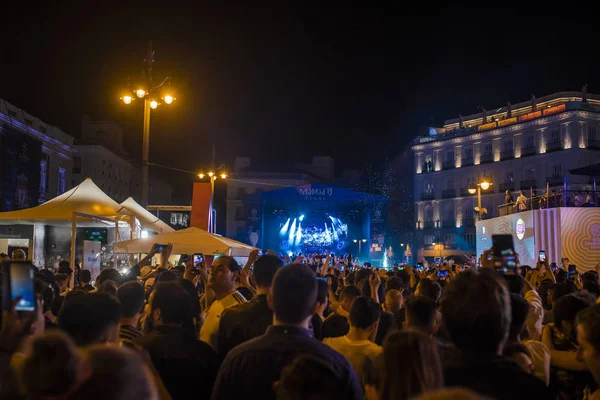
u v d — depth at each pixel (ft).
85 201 47.57
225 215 219.82
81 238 57.26
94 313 10.68
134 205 52.60
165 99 59.31
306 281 11.62
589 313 10.92
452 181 183.11
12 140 112.78
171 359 12.71
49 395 5.31
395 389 7.31
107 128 180.96
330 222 169.78
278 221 172.24
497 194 170.30
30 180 120.26
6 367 8.97
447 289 9.83
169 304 13.37
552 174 157.79
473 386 8.68
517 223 88.22
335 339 14.78
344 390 10.84
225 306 17.33
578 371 14.66
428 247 185.98
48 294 18.06
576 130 154.10
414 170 192.85
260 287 15.57
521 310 12.32
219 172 103.55
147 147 59.00
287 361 10.92
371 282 23.00
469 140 179.11
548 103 165.89
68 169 142.82
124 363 5.52
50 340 5.52
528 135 165.48
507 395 8.59
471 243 175.32
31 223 53.01
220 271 17.54
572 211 77.15
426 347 7.43
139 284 14.34
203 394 12.98
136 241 39.99
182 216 98.94
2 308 8.75
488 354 9.17
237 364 11.27
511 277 15.60
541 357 13.28
